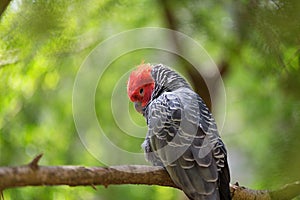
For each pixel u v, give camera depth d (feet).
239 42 39.83
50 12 28.89
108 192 43.06
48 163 44.29
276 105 39.93
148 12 43.68
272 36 29.07
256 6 29.94
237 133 44.70
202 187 25.88
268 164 32.91
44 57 39.32
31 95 44.21
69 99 45.55
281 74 34.17
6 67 40.86
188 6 40.78
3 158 43.50
